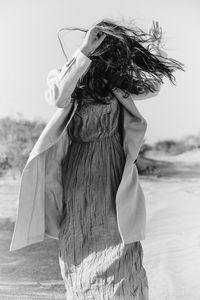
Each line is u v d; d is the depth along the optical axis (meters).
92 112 2.55
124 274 2.52
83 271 2.58
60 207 2.71
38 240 2.69
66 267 2.64
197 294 3.75
